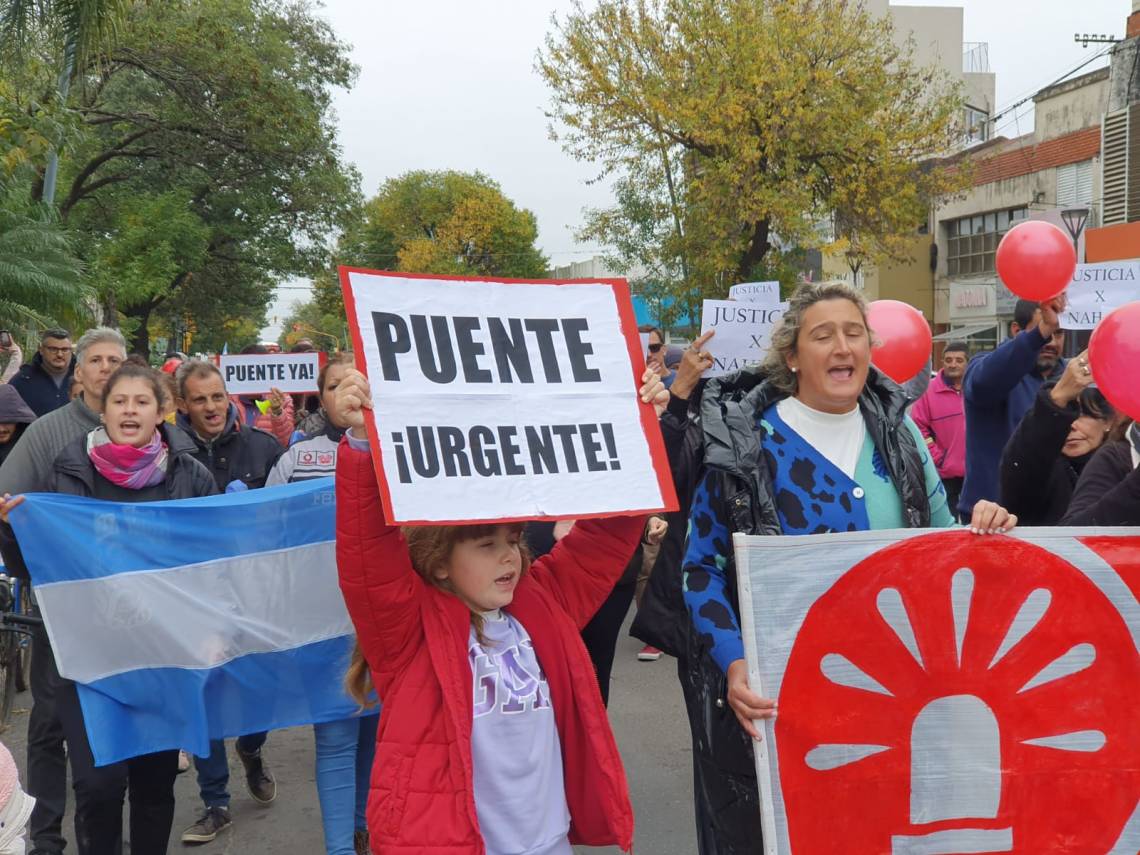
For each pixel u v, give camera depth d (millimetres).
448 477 2555
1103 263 5906
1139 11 24891
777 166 23562
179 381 6137
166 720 3844
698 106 22641
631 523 2889
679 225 25266
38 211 15484
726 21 23219
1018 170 31344
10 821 2340
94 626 3816
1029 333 4949
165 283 25516
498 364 2693
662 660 7699
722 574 2990
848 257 25812
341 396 2525
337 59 34031
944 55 42719
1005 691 2898
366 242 72125
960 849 2883
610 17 23750
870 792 2854
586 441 2711
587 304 2826
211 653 3930
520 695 2662
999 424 5270
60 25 12203
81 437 4148
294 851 4688
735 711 2850
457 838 2510
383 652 2650
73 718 3756
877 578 2848
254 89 30031
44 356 9164
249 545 4008
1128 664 2938
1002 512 2896
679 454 4012
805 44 23516
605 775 2709
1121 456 3686
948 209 34438
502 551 2701
